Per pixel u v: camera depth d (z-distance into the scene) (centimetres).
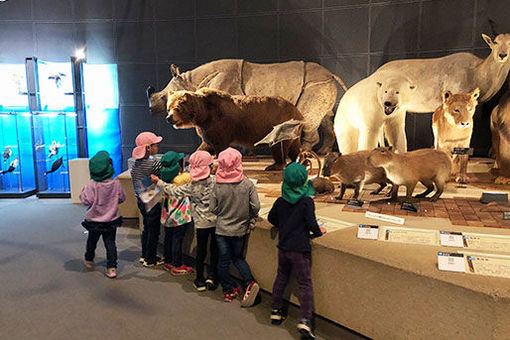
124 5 723
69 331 258
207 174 299
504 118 448
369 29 650
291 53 693
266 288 302
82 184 618
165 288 321
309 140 628
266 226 293
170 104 435
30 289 320
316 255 261
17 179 705
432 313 207
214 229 303
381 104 451
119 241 439
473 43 597
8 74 706
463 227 291
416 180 345
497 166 505
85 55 735
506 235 266
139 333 255
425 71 504
